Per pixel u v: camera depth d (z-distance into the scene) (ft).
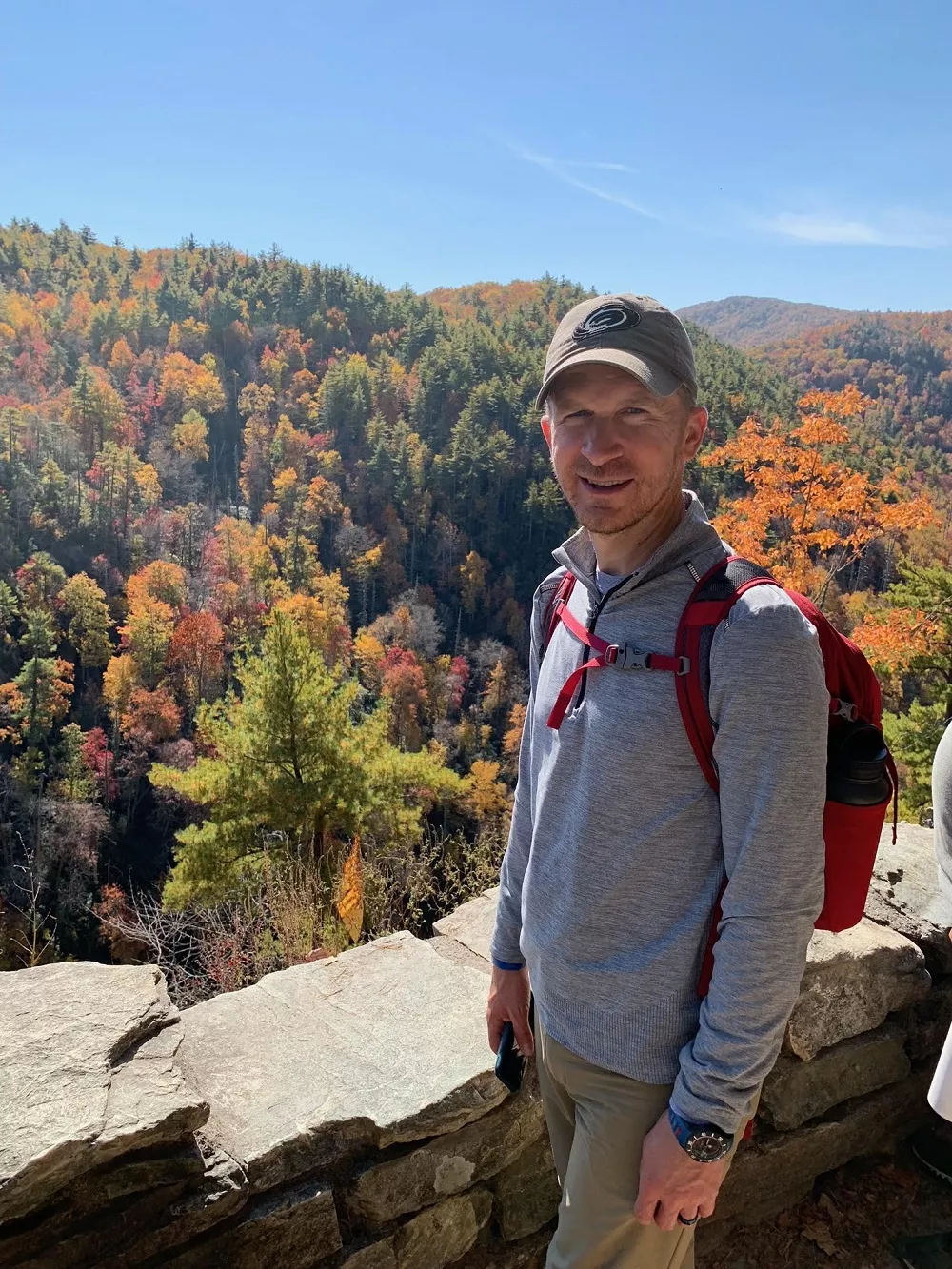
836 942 6.09
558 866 3.51
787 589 3.32
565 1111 4.01
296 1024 5.33
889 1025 6.30
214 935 10.28
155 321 405.80
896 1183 6.13
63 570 210.18
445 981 5.82
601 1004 3.37
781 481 37.01
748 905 2.94
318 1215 4.40
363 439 342.44
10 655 189.57
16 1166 3.57
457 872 13.20
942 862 4.10
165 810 149.79
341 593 239.30
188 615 202.08
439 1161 4.79
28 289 428.56
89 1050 4.36
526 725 4.34
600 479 3.40
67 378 353.31
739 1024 2.97
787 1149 5.81
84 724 175.52
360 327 446.19
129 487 265.75
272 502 293.84
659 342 3.26
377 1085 4.81
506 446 293.02
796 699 2.87
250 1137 4.43
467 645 238.89
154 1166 4.01
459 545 278.46
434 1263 4.85
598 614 3.50
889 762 3.18
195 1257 4.12
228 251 491.72
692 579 3.21
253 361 394.11
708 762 3.09
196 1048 5.08
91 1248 3.86
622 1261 3.56
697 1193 3.11
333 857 13.78
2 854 122.31
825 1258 5.60
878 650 32.81
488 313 495.82
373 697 189.88
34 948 12.64
